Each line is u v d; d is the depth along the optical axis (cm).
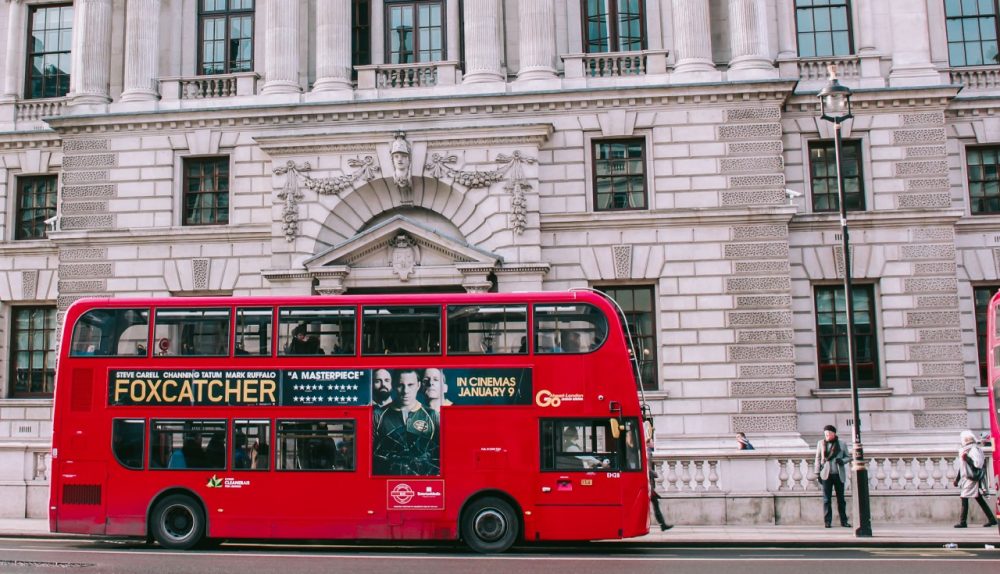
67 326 2208
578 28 3456
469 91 3275
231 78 3431
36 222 3725
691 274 3183
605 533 2052
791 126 3366
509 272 3138
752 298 3152
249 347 2161
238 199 3344
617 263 3200
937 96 3325
